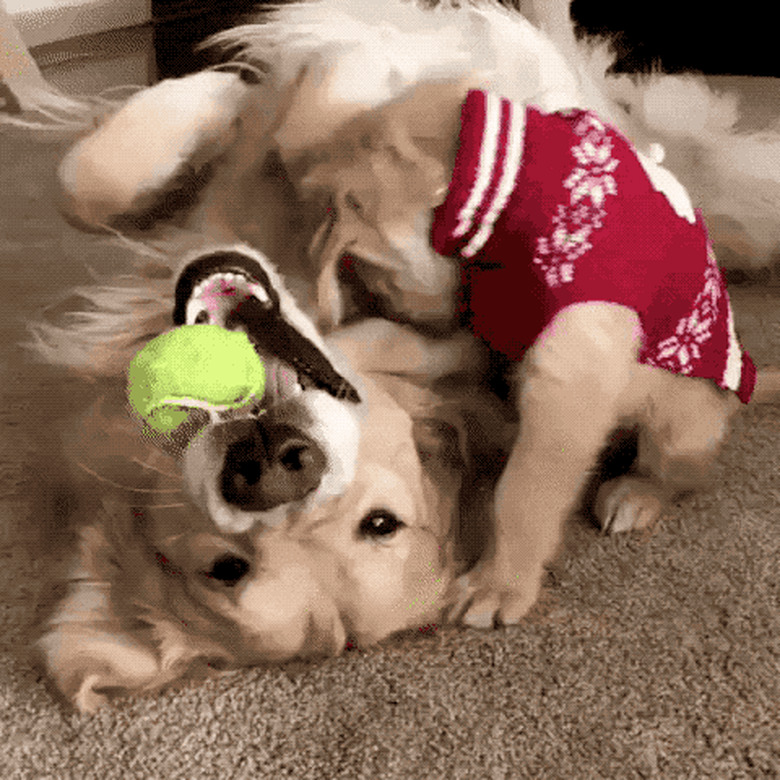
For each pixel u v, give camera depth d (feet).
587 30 9.19
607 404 4.50
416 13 5.13
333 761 4.08
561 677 4.41
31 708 4.23
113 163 5.01
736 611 4.69
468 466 4.75
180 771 4.03
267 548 3.98
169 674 4.31
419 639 4.56
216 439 3.89
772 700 4.26
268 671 4.42
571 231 4.26
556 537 4.76
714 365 5.01
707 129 6.89
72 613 4.35
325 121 4.52
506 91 4.83
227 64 5.22
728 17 9.36
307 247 4.75
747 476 5.48
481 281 4.55
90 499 4.52
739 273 7.09
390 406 4.46
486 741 4.15
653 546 5.09
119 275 5.31
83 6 10.28
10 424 5.09
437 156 4.33
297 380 4.17
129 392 3.92
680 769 4.01
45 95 6.12
